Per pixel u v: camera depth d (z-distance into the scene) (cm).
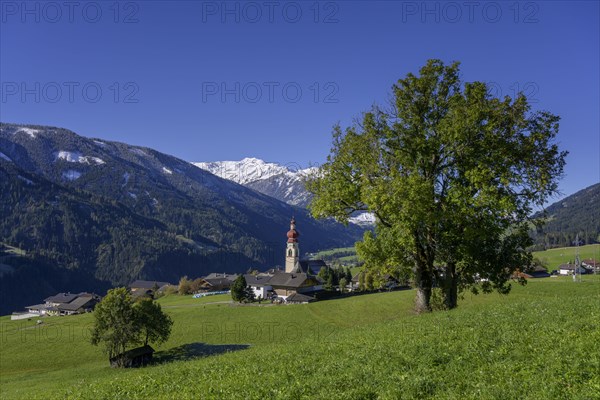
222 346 8225
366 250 3459
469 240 3111
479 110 2947
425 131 3177
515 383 1338
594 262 18725
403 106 3238
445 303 3444
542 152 3134
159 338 8431
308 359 2023
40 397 2488
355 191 3250
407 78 3228
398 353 1828
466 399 1294
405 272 3694
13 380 6688
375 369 1681
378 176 3198
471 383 1411
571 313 2088
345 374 1673
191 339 9006
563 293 7419
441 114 3225
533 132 3102
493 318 2264
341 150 3362
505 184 2970
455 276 3553
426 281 3422
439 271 3669
